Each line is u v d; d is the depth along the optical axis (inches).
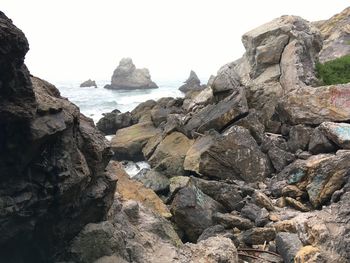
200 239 441.4
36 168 235.0
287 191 512.4
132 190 487.5
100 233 283.7
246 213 480.4
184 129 811.4
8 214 218.4
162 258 310.8
